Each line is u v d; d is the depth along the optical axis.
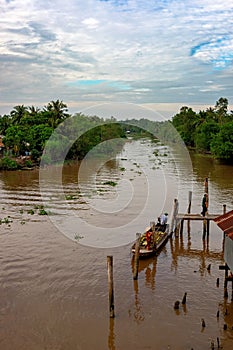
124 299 18.28
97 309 17.42
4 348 14.66
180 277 20.77
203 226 27.97
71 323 16.30
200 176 54.53
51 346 14.79
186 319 16.59
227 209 34.47
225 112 101.56
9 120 91.75
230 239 17.23
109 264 16.41
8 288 19.31
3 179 52.03
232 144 65.31
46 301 18.09
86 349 14.62
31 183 48.84
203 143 82.50
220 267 18.56
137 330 15.80
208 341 15.09
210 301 18.12
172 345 14.83
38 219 31.75
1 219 31.72
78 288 19.39
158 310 17.33
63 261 22.77
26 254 23.80
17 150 68.19
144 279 20.48
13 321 16.44
